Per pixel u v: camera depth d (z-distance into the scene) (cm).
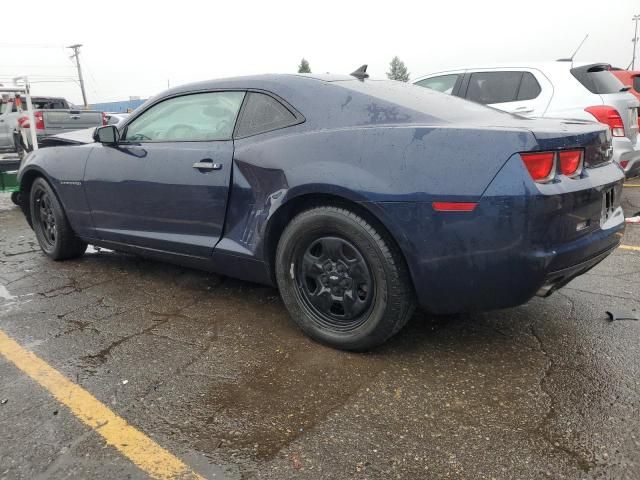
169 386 250
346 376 257
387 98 285
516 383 248
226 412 228
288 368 265
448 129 245
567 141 243
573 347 282
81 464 196
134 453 203
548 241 233
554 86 597
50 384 252
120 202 375
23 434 214
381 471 192
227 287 383
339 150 266
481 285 242
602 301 344
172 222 347
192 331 310
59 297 369
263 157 292
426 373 259
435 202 239
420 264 248
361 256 265
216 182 317
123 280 403
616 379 249
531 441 206
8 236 566
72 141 448
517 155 231
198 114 339
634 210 625
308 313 291
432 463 196
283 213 289
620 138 574
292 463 196
